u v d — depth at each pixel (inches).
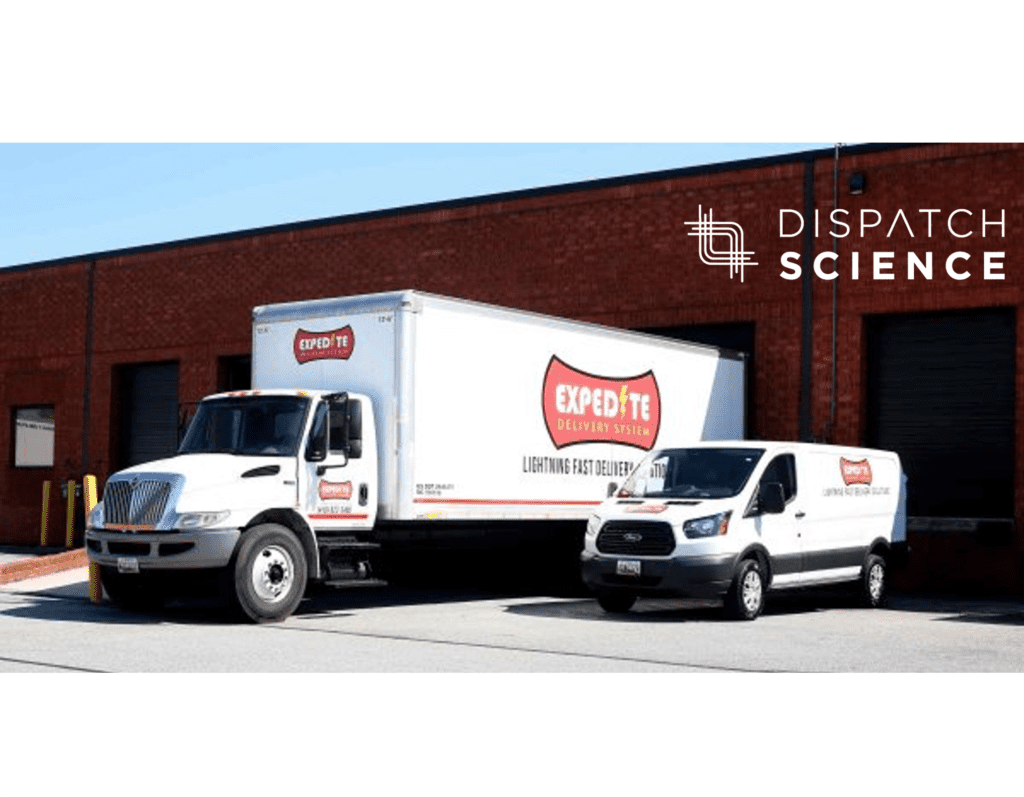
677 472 625.3
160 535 557.3
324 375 624.4
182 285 1159.6
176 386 1171.3
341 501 591.5
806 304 855.7
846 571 661.3
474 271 996.6
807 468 638.5
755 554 601.6
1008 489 794.2
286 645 475.8
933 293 810.8
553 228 961.5
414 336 605.0
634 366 742.5
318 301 632.4
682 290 902.4
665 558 579.5
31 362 1268.5
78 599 676.7
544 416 676.1
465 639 499.2
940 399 820.0
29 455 1274.6
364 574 604.4
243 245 1122.7
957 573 798.5
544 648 471.8
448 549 652.1
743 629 550.0
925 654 468.8
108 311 1210.0
